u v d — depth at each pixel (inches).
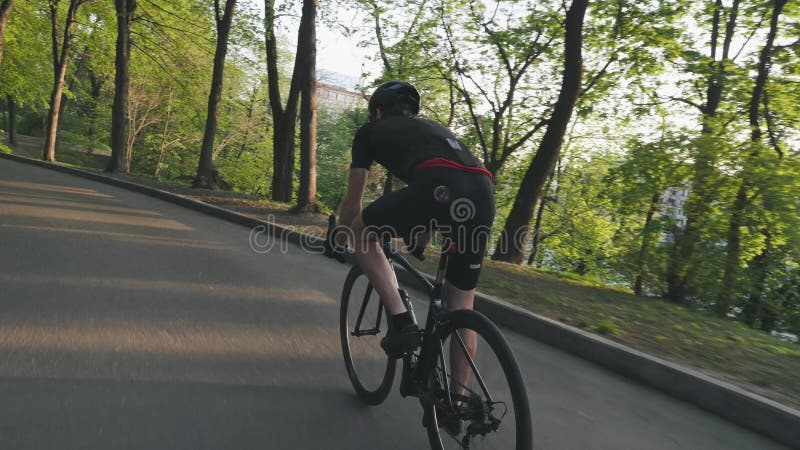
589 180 1109.7
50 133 1085.1
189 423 108.5
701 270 352.8
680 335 215.0
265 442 104.7
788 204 330.3
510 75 776.9
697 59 609.9
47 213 363.3
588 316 227.3
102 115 1680.6
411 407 129.0
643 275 370.6
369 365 129.1
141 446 98.2
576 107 719.1
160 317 173.3
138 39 1119.0
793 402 145.2
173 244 306.5
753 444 128.5
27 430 99.3
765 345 219.0
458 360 98.9
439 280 107.3
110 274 219.6
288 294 221.1
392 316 108.0
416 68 826.2
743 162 340.2
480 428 92.4
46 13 1278.3
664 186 375.9
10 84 1333.7
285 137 720.3
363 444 108.8
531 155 979.3
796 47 542.6
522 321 207.9
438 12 760.3
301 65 539.8
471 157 103.6
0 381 117.6
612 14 661.3
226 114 1595.7
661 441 125.3
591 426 129.9
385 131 106.0
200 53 1170.0
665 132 383.9
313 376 140.5
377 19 836.0
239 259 286.4
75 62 1489.9
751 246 361.7
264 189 1768.0
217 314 183.3
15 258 227.9
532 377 159.8
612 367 172.9
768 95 574.2
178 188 663.1
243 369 139.6
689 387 151.7
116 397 116.1
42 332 148.7
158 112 1549.0
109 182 711.7
